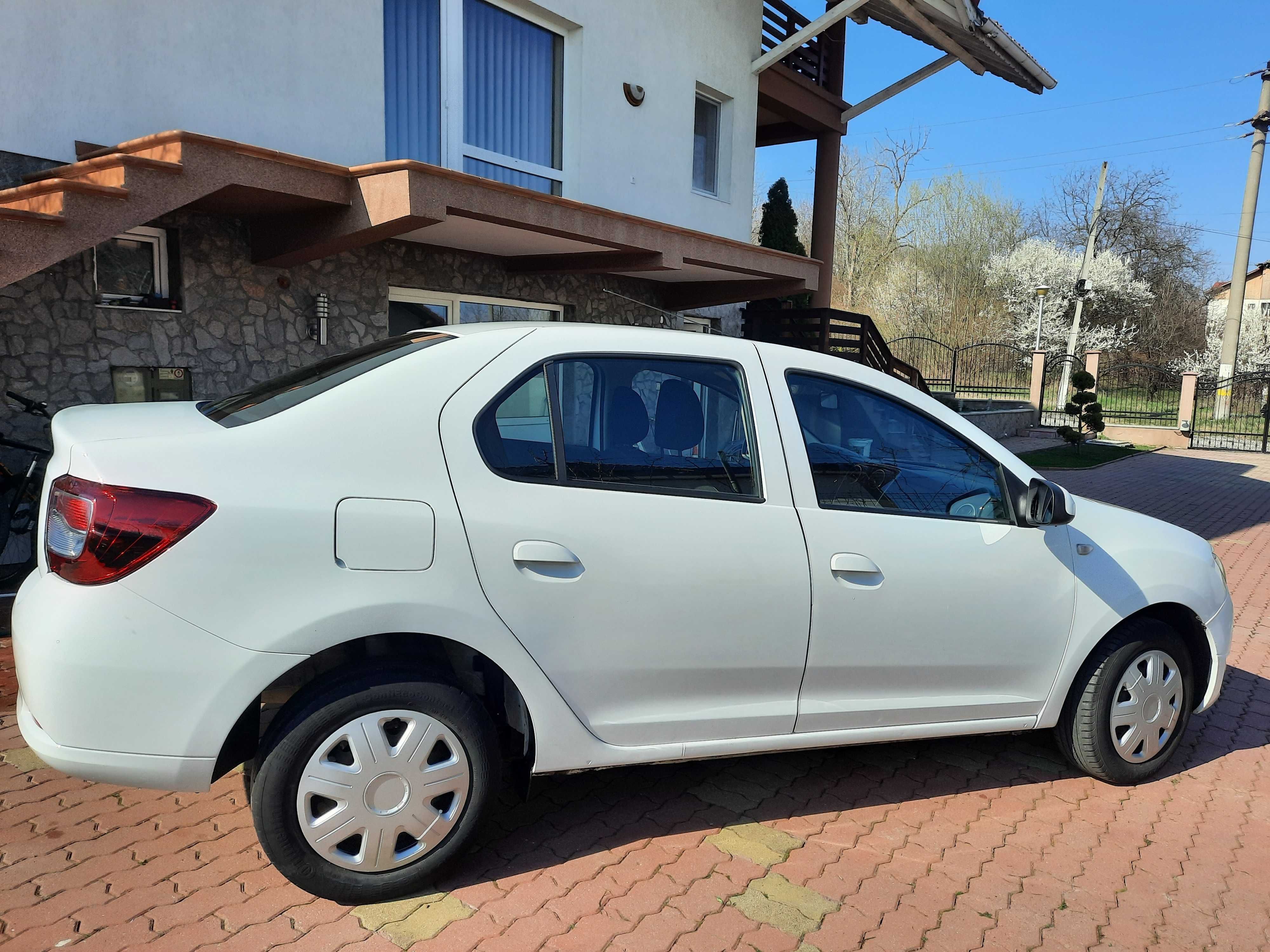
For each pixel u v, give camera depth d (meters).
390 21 7.32
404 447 2.50
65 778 3.25
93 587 2.21
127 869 2.70
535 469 2.66
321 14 6.55
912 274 38.56
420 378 2.60
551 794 3.35
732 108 11.29
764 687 2.98
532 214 6.58
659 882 2.78
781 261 9.83
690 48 10.34
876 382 3.28
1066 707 3.56
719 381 3.01
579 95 8.95
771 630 2.91
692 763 3.69
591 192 9.23
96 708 2.21
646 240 7.83
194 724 2.27
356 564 2.39
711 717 2.91
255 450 2.38
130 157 4.59
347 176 5.72
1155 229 38.09
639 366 2.91
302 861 2.44
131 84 5.63
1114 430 20.88
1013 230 39.06
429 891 2.66
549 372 2.76
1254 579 7.63
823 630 2.99
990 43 11.12
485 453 2.60
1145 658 3.59
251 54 6.18
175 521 2.23
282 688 2.59
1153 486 13.38
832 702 3.10
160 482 2.25
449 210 5.93
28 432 5.59
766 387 3.06
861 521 3.06
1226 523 10.41
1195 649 3.87
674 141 10.30
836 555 2.99
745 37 11.31
